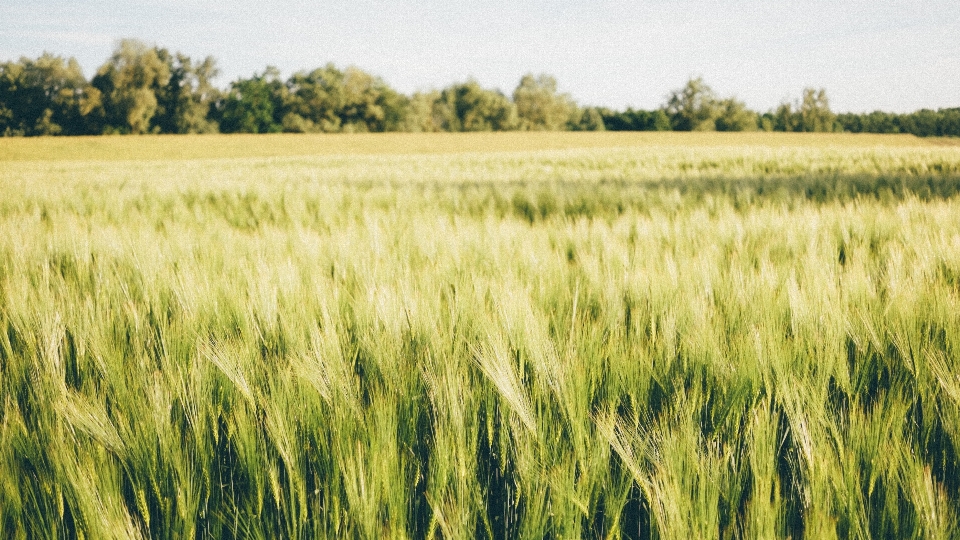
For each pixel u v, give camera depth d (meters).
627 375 1.31
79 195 5.71
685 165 13.32
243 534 1.03
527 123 85.88
